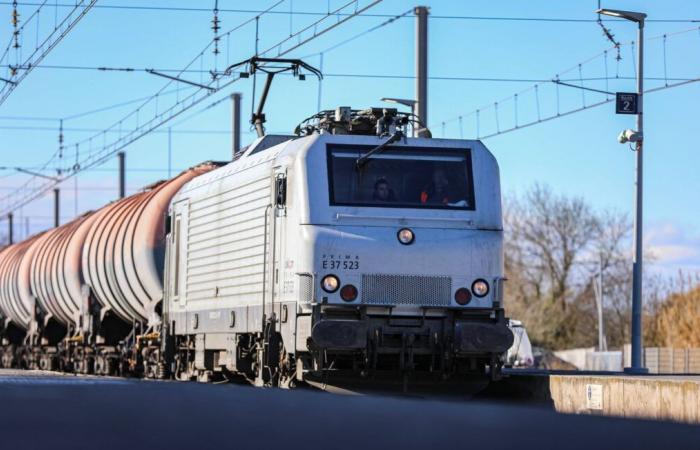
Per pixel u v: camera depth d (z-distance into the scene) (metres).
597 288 140.25
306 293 34.81
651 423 22.89
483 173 36.31
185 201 48.03
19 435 19.27
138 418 22.20
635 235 52.97
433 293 35.22
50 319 80.88
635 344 52.19
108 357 65.25
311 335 34.28
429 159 36.09
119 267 60.22
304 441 18.25
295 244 35.41
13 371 72.00
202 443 18.09
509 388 37.75
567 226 146.50
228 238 42.00
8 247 97.00
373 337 34.75
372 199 35.47
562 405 33.88
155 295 57.03
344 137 35.97
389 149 35.88
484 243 35.69
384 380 35.53
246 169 40.78
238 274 40.66
